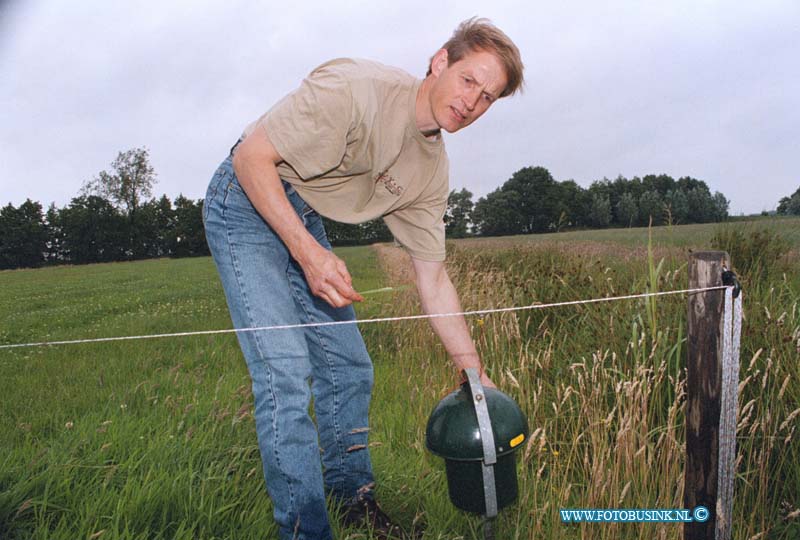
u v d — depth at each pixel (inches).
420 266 88.8
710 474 61.9
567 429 104.1
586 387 112.3
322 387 87.1
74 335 316.5
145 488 83.3
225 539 76.2
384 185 79.8
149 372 179.5
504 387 123.3
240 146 69.4
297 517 69.3
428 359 163.8
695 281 61.1
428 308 89.5
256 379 71.3
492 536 69.6
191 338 238.4
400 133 74.8
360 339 87.8
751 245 202.2
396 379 154.6
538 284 193.2
